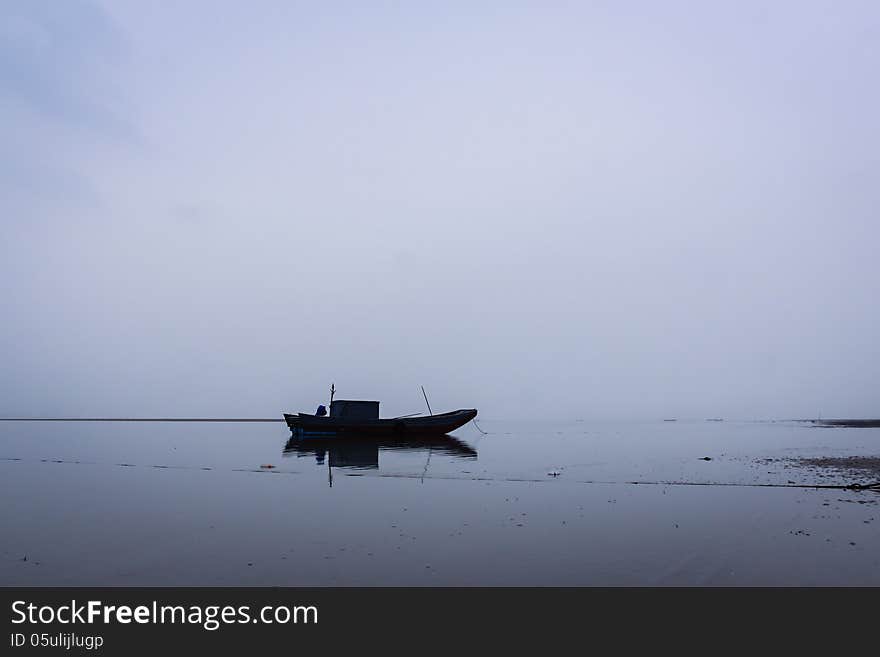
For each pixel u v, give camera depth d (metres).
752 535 15.88
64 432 102.62
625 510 19.92
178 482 28.70
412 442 58.69
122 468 35.84
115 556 14.29
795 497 22.23
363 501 22.39
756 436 75.50
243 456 44.09
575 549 14.62
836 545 14.68
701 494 23.34
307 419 60.22
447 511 20.03
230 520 18.67
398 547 14.97
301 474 31.80
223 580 12.38
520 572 12.71
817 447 50.75
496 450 48.97
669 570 12.77
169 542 15.71
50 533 16.92
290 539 15.95
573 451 47.91
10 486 27.53
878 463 34.59
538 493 24.12
